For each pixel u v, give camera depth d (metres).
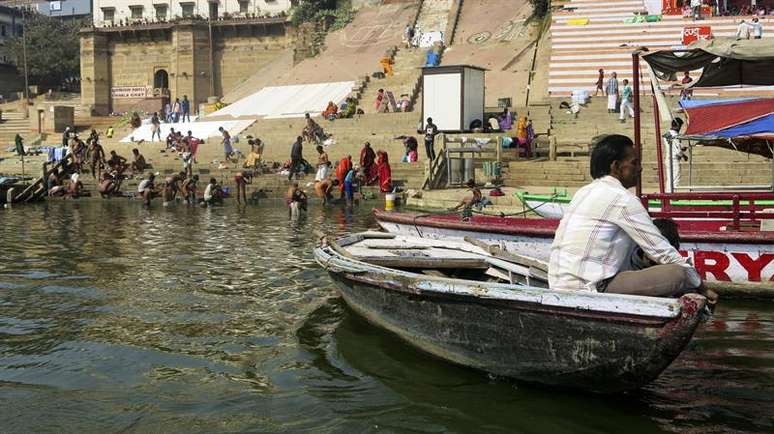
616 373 4.77
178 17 49.81
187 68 49.28
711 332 6.79
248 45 49.47
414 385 5.32
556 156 21.48
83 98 51.91
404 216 11.11
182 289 8.64
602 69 26.86
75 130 43.50
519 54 34.31
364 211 19.23
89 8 66.69
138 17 52.38
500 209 16.78
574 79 28.88
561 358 4.92
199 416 4.80
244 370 5.70
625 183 4.97
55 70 56.75
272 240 13.22
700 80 9.76
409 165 23.17
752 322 7.19
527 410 4.85
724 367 5.70
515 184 20.25
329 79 36.81
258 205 21.59
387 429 4.57
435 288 5.37
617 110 25.02
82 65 51.81
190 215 18.48
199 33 49.31
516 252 9.58
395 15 43.38
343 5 46.31
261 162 25.55
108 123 45.94
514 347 5.12
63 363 5.90
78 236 13.89
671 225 6.02
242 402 5.04
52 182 24.70
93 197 24.58
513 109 26.19
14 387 5.36
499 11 40.34
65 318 7.30
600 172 4.96
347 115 30.23
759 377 5.46
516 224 10.11
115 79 52.25
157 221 16.91
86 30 51.06
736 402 4.96
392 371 5.62
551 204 13.99
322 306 7.72
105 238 13.56
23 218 17.73
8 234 14.24
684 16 32.53
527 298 4.85
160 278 9.34
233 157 27.34
